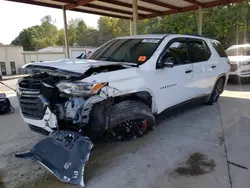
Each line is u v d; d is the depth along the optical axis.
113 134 3.16
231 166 2.62
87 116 2.64
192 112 4.84
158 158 2.84
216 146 3.15
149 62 3.40
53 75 3.01
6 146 3.35
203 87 4.73
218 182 2.32
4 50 25.80
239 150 3.02
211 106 5.33
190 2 9.09
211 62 4.91
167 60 3.49
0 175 2.57
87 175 2.50
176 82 3.85
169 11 10.72
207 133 3.63
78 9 9.77
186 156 2.88
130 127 3.24
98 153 3.00
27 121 2.85
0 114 5.15
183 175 2.46
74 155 2.43
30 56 28.08
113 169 2.61
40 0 8.27
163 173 2.51
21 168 2.72
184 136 3.52
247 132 3.65
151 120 3.34
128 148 3.13
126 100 3.14
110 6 9.49
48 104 2.58
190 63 4.23
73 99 2.61
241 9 14.86
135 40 4.13
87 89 2.50
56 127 2.64
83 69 2.72
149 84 3.29
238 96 6.42
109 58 3.94
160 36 3.97
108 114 2.89
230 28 15.37
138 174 2.50
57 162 2.46
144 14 11.48
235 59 8.03
